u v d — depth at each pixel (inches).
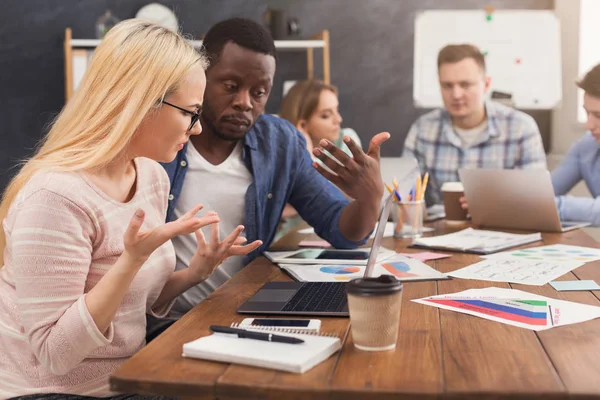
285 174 82.1
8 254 53.7
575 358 41.1
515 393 36.1
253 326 47.9
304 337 43.9
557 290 57.9
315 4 175.2
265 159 80.4
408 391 36.5
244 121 75.4
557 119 170.1
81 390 53.0
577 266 67.2
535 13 160.9
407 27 174.6
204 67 57.5
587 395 35.9
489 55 162.6
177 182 76.5
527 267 67.2
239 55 73.0
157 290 60.6
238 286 61.9
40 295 48.8
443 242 81.7
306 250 78.5
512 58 162.1
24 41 173.2
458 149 138.7
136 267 47.9
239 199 78.7
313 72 176.4
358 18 175.2
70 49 161.5
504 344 43.9
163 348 44.0
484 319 49.4
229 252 61.9
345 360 41.3
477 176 92.6
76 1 173.2
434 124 140.9
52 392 52.2
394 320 42.8
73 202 50.6
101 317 47.9
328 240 80.2
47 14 172.9
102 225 52.8
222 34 73.9
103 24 166.4
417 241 83.1
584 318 49.2
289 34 168.1
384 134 71.7
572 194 159.3
